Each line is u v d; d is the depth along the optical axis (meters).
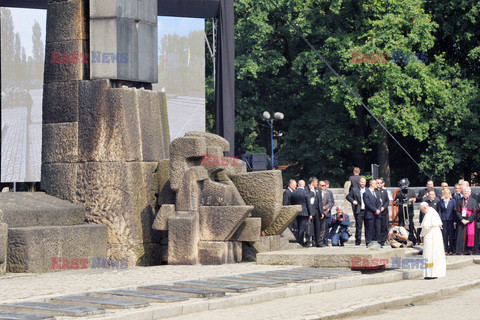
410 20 57.44
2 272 22.31
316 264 24.22
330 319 15.85
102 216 26.44
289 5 64.19
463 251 31.08
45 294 17.42
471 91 59.72
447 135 60.22
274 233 28.00
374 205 31.25
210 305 16.48
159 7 39.09
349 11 60.31
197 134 27.02
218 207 25.72
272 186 26.97
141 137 26.98
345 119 64.69
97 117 26.80
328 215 32.12
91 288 18.59
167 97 47.59
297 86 67.75
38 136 42.56
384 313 17.17
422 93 58.47
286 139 66.25
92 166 26.75
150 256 26.73
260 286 19.53
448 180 64.44
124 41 27.20
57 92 27.59
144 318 14.75
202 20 47.16
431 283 22.47
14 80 42.31
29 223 24.12
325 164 65.31
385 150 62.06
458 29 62.12
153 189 27.16
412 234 32.88
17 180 42.12
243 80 67.62
